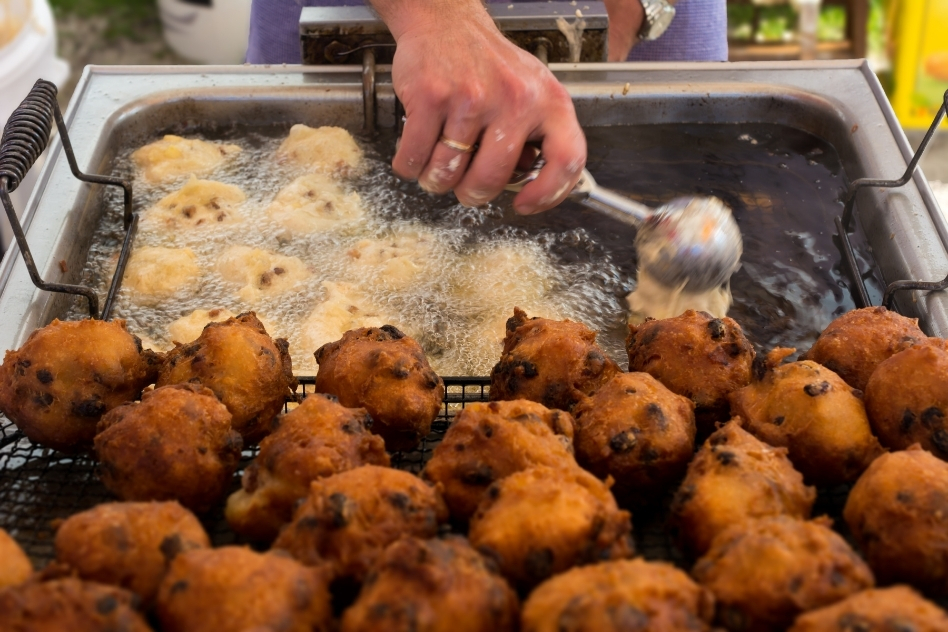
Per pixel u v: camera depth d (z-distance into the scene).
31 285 1.34
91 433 1.00
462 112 1.29
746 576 0.74
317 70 1.92
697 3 2.48
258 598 0.70
